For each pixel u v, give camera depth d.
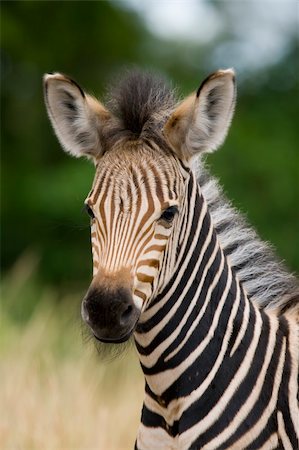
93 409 12.18
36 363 12.91
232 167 25.86
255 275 7.42
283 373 6.87
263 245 7.52
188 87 28.48
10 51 34.09
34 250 26.98
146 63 33.31
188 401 6.83
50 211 26.91
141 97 6.94
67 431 11.02
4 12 34.84
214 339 6.89
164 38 34.81
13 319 17.28
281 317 7.21
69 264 27.25
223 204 7.48
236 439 6.72
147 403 7.09
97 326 6.29
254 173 25.70
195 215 6.95
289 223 25.36
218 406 6.79
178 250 6.80
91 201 6.62
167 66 32.84
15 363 12.94
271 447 6.73
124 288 6.28
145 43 35.59
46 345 14.87
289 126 27.88
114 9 35.72
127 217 6.43
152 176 6.57
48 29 35.06
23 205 29.91
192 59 32.81
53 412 11.16
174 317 6.85
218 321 6.93
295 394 6.83
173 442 6.92
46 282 27.11
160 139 6.79
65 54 34.81
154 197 6.48
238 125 26.98
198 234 6.96
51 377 12.05
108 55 35.12
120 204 6.47
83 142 7.11
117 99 7.01
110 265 6.35
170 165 6.70
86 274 27.22
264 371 6.86
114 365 14.55
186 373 6.86
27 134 33.47
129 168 6.61
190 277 6.89
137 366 14.78
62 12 35.22
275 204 25.41
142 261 6.39
